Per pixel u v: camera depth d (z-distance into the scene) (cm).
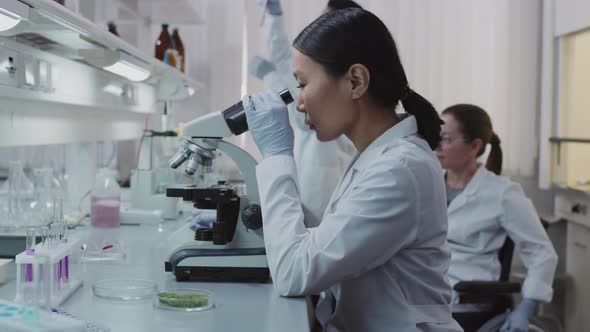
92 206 259
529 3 391
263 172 165
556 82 377
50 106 229
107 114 304
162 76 335
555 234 396
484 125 285
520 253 275
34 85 201
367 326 157
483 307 271
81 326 119
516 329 261
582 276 360
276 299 156
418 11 391
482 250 279
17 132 202
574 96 364
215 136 177
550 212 406
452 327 157
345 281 159
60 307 145
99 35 193
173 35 378
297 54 156
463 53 393
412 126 160
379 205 145
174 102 408
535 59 393
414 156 149
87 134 274
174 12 357
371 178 147
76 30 186
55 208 197
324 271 147
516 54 392
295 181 166
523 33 392
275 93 177
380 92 155
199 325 134
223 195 174
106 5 315
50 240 155
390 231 145
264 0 279
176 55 351
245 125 176
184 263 172
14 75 187
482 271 278
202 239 179
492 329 263
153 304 149
